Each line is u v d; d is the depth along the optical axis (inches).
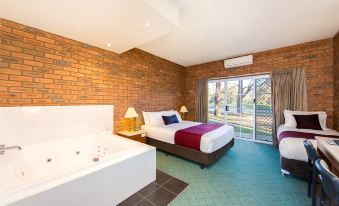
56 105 96.5
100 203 63.4
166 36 124.8
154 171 88.7
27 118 84.4
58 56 97.1
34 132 86.7
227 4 83.4
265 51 160.1
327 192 40.2
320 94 135.1
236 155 131.0
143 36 97.4
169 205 69.2
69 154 97.1
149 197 74.6
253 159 122.4
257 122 177.3
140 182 80.6
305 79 139.9
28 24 83.4
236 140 178.7
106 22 80.5
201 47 150.3
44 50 91.2
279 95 150.3
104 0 62.4
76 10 69.6
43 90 91.2
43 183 51.6
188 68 223.6
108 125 124.6
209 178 92.8
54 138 94.5
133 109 136.7
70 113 101.9
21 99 83.4
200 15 93.7
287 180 90.5
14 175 66.6
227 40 133.5
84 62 110.3
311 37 129.7
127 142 97.4
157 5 70.6
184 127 139.6
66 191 53.7
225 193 78.2
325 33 122.7
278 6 86.3
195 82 215.6
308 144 68.5
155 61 175.5
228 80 192.2
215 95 209.9
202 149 105.5
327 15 96.1
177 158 124.3
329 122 131.3
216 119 209.0
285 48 149.3
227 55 175.5
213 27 109.7
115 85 132.2
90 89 114.3
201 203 70.7
